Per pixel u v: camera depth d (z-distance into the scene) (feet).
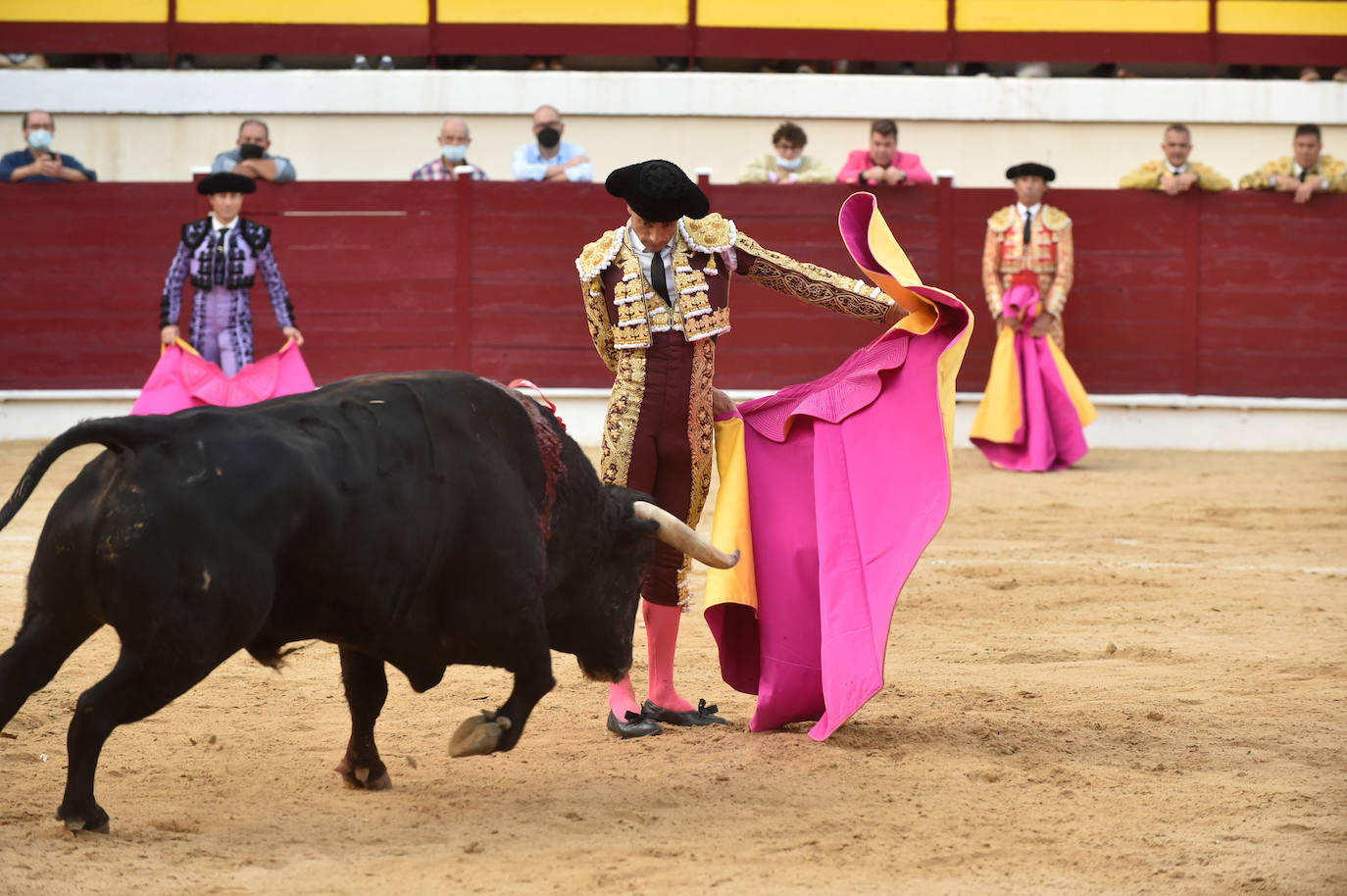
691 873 23.59
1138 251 100.01
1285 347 100.37
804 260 98.37
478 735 26.81
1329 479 84.23
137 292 98.53
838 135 115.44
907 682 38.47
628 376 33.37
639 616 48.32
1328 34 118.93
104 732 23.56
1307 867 24.12
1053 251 88.63
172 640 23.02
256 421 24.61
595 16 116.78
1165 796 28.32
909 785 29.09
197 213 98.43
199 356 78.28
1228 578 54.34
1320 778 29.63
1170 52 119.24
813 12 117.70
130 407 99.14
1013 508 72.64
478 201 98.27
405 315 98.53
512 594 27.22
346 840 25.57
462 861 24.21
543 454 28.40
